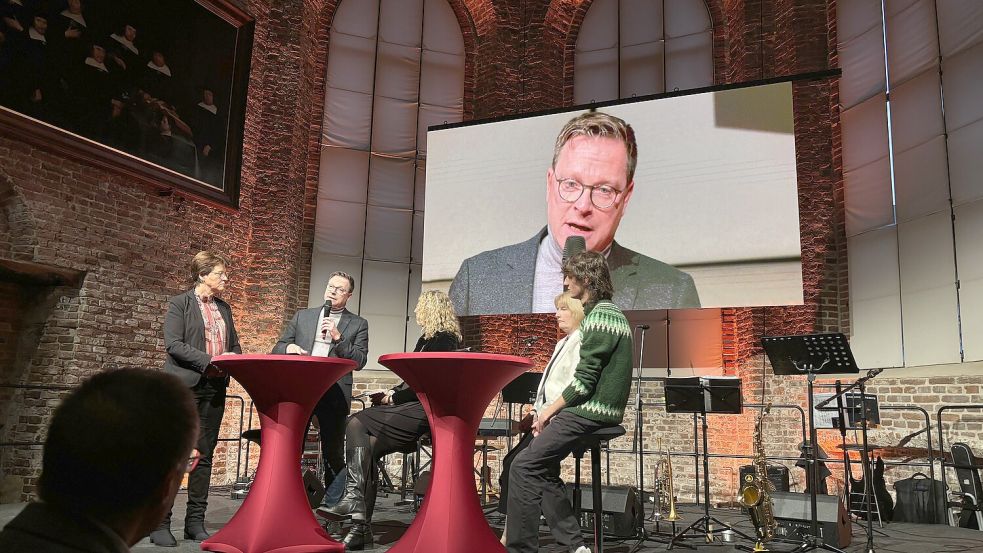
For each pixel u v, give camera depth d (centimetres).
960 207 680
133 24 739
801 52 873
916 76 749
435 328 408
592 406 332
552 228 853
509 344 941
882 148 784
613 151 839
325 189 978
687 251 790
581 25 1066
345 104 1005
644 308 795
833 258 822
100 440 81
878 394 738
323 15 1011
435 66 1058
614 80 1032
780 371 462
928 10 740
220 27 851
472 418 310
